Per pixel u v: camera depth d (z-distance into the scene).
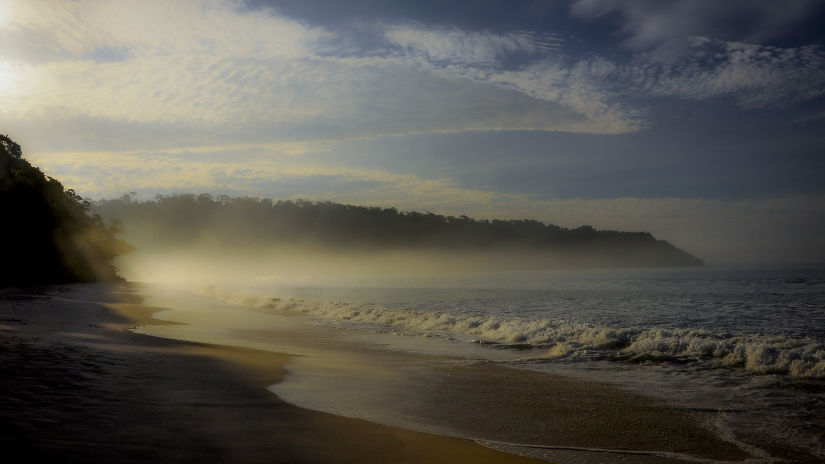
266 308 25.92
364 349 12.74
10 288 32.41
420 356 11.75
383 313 21.12
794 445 5.84
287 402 6.80
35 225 43.50
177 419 5.41
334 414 6.41
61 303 20.97
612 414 6.97
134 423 5.11
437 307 30.28
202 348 11.08
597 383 8.91
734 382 8.95
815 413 7.05
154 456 4.27
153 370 7.87
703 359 10.91
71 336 10.95
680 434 6.16
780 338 12.67
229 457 4.45
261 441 5.02
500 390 8.32
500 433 6.05
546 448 5.58
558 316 24.41
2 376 6.54
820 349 11.00
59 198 50.28
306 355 11.38
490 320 17.58
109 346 9.89
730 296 41.56
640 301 36.38
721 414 7.03
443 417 6.66
